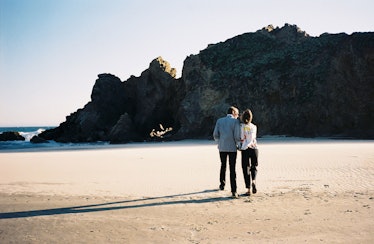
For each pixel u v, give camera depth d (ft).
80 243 17.35
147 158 67.97
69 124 231.30
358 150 70.33
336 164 46.62
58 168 53.88
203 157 66.74
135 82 226.17
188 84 193.26
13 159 75.72
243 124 29.84
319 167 44.34
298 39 199.31
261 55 193.57
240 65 190.08
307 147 84.53
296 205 24.61
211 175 41.83
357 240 16.46
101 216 23.00
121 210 24.67
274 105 170.30
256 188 32.27
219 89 183.32
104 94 222.07
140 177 41.45
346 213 21.74
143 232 19.12
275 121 167.12
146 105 214.28
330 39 176.96
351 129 150.92
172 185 35.12
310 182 34.04
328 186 31.50
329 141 118.32
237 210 23.81
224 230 19.12
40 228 20.21
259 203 25.84
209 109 179.83
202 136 176.96
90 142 197.16
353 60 158.81
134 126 207.31
